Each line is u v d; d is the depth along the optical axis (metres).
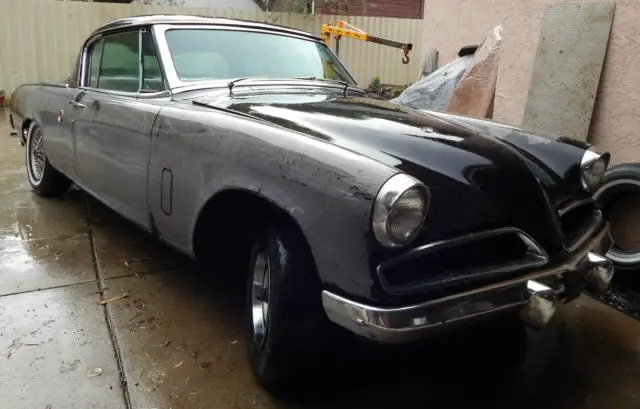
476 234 2.02
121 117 3.18
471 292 1.92
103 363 2.50
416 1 15.23
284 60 3.53
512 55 5.03
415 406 2.30
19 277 3.34
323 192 1.93
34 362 2.48
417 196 1.82
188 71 3.14
